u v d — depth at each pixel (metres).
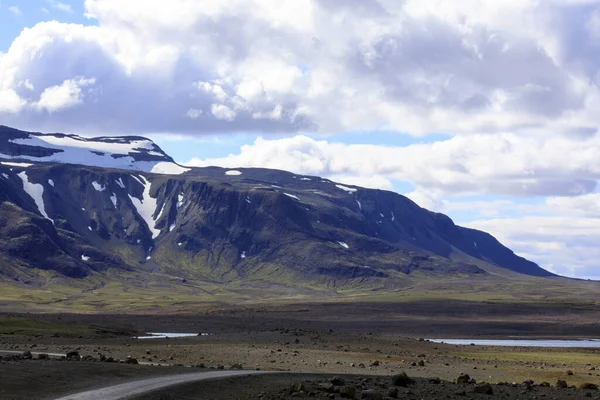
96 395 54.41
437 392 67.00
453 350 153.00
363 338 172.88
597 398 69.75
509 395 68.62
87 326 198.75
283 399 57.88
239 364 96.94
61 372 66.38
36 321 186.25
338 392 62.25
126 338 161.88
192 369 80.31
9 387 56.69
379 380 75.00
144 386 60.34
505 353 149.25
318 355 118.06
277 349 127.00
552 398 68.06
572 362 126.81
